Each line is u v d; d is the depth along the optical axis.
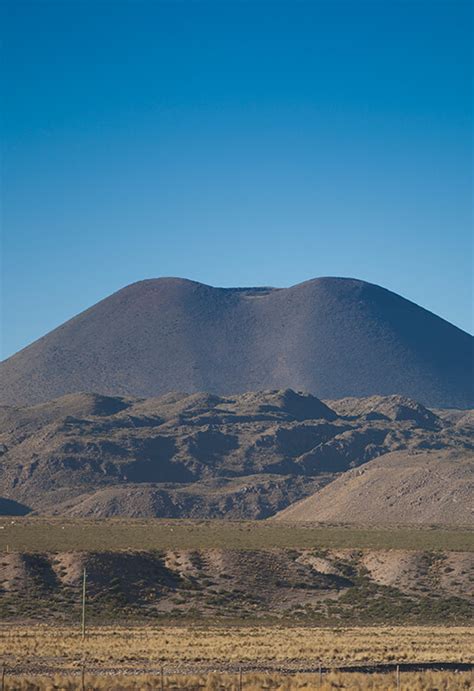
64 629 151.12
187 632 147.50
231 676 99.31
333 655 120.12
